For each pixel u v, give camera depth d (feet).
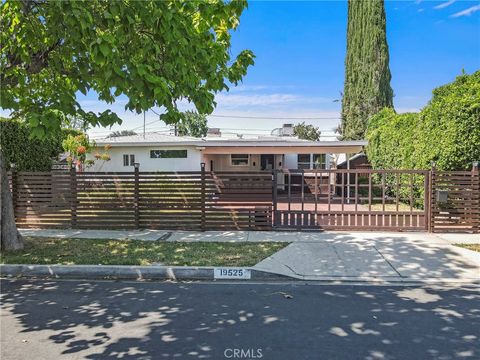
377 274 21.74
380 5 100.27
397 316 15.69
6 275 22.57
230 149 67.77
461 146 37.42
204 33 23.88
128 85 19.30
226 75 25.55
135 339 13.65
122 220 34.12
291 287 19.90
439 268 22.59
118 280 21.58
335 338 13.58
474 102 36.99
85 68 21.98
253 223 33.35
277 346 12.99
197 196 33.40
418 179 45.60
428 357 12.20
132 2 19.11
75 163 60.54
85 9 17.74
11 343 13.46
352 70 104.53
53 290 19.63
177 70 20.86
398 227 32.53
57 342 13.48
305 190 79.66
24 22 24.12
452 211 32.01
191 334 14.02
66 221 34.45
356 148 64.13
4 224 26.55
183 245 27.78
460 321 15.14
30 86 28.19
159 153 71.31
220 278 21.81
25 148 44.57
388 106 101.14
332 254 25.38
